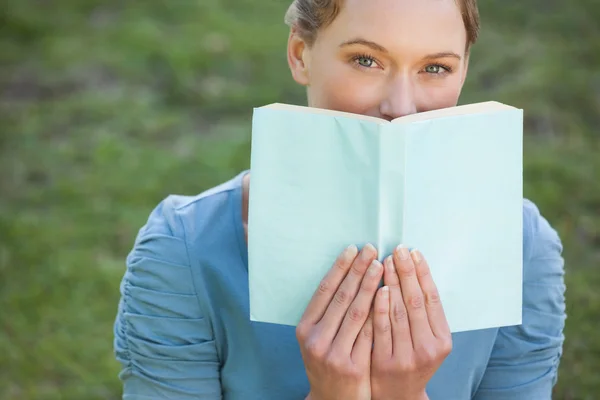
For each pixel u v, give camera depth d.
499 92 5.92
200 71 6.46
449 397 2.01
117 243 4.79
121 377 2.09
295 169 1.65
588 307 4.15
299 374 1.98
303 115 1.63
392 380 1.71
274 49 6.68
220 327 2.00
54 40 6.88
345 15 1.80
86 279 4.51
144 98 6.18
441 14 1.78
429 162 1.62
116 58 6.60
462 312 1.71
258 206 1.68
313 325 1.70
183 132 5.80
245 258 1.98
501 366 2.08
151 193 5.18
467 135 1.63
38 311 4.32
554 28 6.75
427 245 1.66
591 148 5.43
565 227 4.72
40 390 3.87
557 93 5.92
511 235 1.69
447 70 1.84
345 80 1.83
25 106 6.11
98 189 5.23
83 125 5.88
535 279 2.06
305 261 1.69
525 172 5.16
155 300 1.98
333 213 1.65
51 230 4.88
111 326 4.24
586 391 3.74
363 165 1.61
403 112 1.80
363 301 1.65
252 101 6.12
